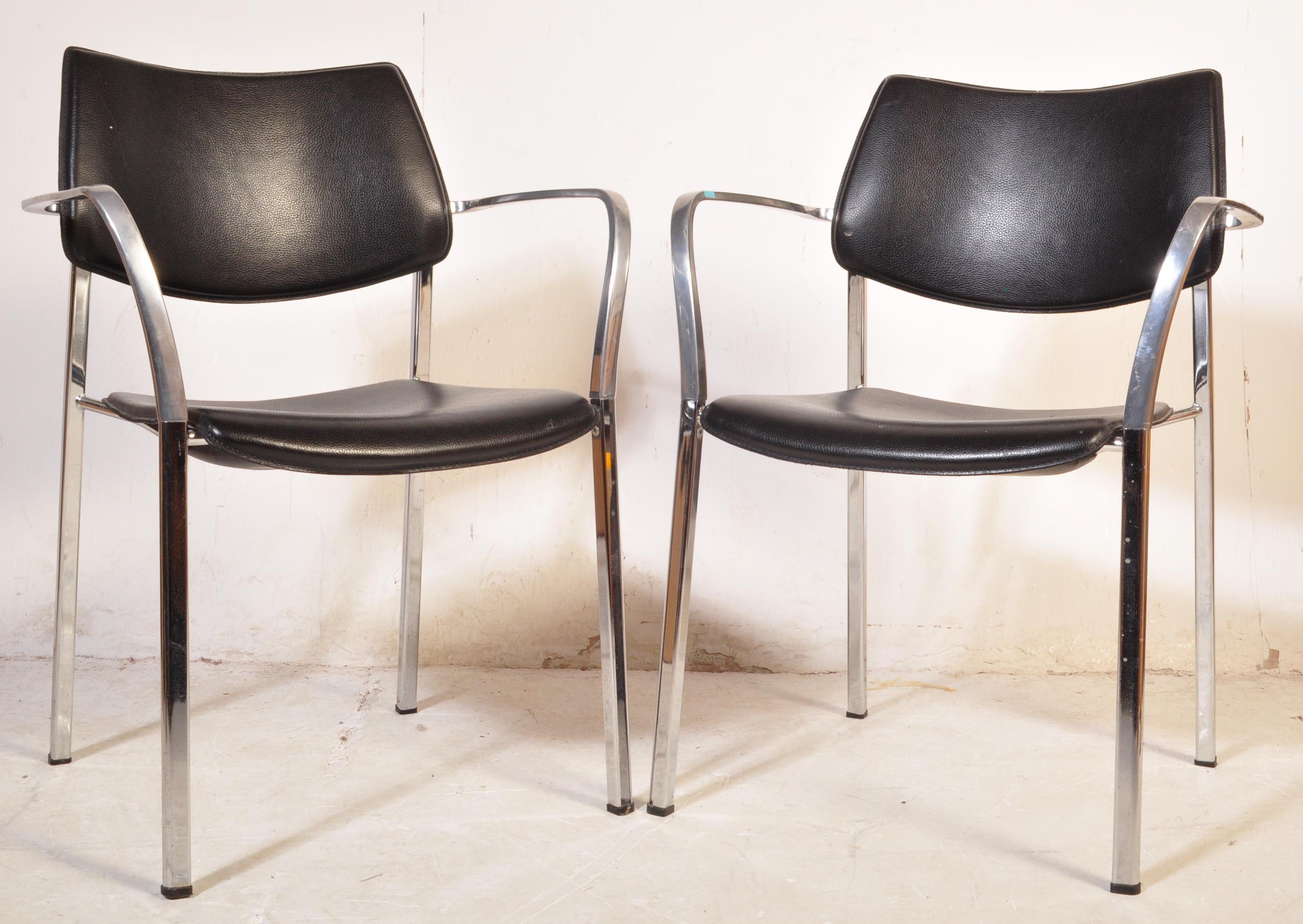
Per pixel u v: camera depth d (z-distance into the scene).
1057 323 1.66
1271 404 1.65
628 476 1.70
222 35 1.63
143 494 1.68
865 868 1.06
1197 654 1.34
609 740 1.18
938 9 1.63
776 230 1.67
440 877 1.03
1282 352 1.64
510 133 1.66
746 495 1.70
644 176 1.66
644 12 1.64
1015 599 1.71
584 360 1.69
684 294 1.17
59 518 1.47
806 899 1.00
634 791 1.25
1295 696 1.60
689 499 1.18
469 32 1.64
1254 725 1.49
